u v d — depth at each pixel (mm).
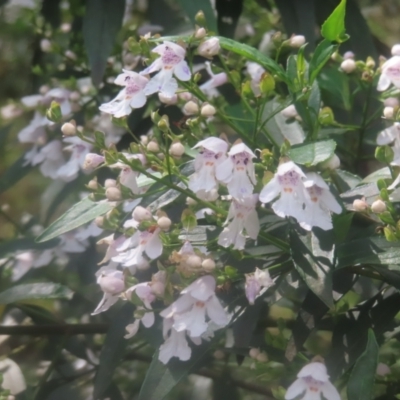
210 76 729
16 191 1180
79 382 710
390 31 1050
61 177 750
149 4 779
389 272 583
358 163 703
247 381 702
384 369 650
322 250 560
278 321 624
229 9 740
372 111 731
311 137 618
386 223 573
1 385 679
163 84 580
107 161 573
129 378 751
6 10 864
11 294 685
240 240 570
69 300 768
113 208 593
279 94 689
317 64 598
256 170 583
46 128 752
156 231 572
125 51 763
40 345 764
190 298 564
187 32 761
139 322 606
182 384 718
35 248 723
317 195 564
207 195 577
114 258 573
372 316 597
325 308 582
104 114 752
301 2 714
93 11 702
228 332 697
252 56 596
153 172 604
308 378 566
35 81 820
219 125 800
